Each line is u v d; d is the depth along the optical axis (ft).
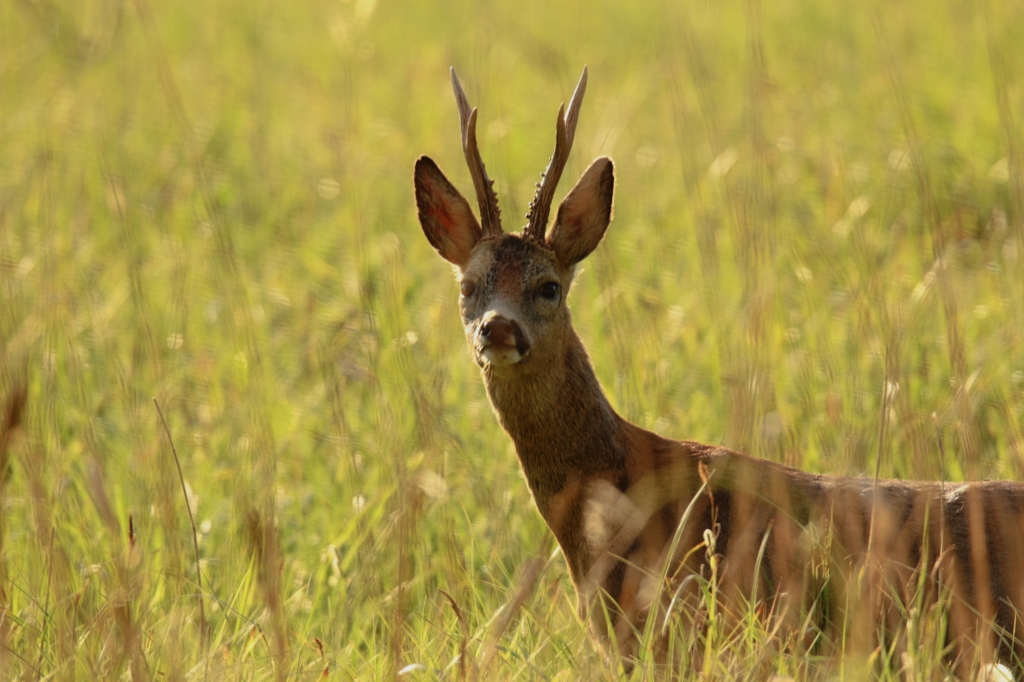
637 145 60.85
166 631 26.99
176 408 39.75
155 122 68.39
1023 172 42.86
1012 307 40.78
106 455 35.94
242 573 30.86
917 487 27.30
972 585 25.93
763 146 45.68
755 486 27.61
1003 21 70.54
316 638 27.27
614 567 27.50
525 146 61.05
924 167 49.75
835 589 26.05
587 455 28.73
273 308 46.83
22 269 44.65
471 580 30.04
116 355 41.42
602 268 42.96
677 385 39.52
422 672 26.27
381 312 42.60
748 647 24.97
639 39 80.33
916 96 60.85
